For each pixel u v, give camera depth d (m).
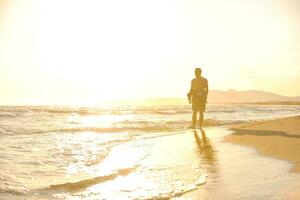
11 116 16.97
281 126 10.14
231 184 3.90
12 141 8.15
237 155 5.86
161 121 14.99
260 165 4.80
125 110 26.16
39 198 3.77
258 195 3.29
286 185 3.55
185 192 3.76
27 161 5.83
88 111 22.98
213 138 8.54
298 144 6.55
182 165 5.36
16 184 4.33
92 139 9.22
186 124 13.95
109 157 6.46
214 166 5.08
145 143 8.38
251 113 23.84
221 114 22.12
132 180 4.53
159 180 4.46
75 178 4.71
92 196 3.82
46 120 15.62
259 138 7.82
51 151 6.94
